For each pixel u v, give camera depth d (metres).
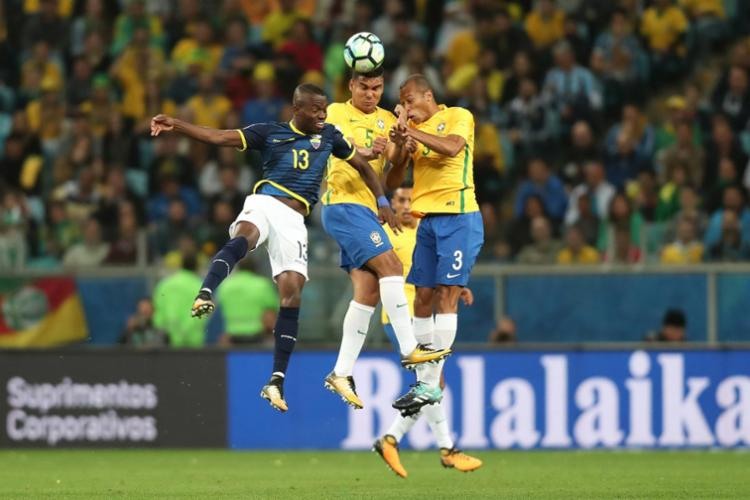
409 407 28.94
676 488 30.66
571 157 56.72
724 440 42.97
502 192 57.00
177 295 46.88
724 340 44.38
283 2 64.38
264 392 28.33
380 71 30.06
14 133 60.41
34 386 45.28
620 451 43.09
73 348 45.25
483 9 62.38
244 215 28.12
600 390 43.34
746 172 53.59
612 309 45.06
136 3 65.06
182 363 44.97
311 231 47.75
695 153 53.84
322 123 28.31
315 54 61.75
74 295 47.81
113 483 33.09
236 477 34.91
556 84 58.28
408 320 29.08
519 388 43.53
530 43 60.38
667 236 48.91
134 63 62.75
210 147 58.12
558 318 45.31
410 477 34.62
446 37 62.66
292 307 28.48
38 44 65.25
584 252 49.47
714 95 57.12
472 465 32.56
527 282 45.44
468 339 45.66
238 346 45.12
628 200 51.59
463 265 30.33
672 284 44.69
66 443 45.12
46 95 61.81
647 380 43.22
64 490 31.03
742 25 62.06
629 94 59.50
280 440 44.47
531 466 38.00
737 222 48.72
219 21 65.38
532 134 57.84
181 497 28.89
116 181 56.00
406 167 30.92
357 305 30.06
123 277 47.72
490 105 58.84
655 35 61.09
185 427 44.84
